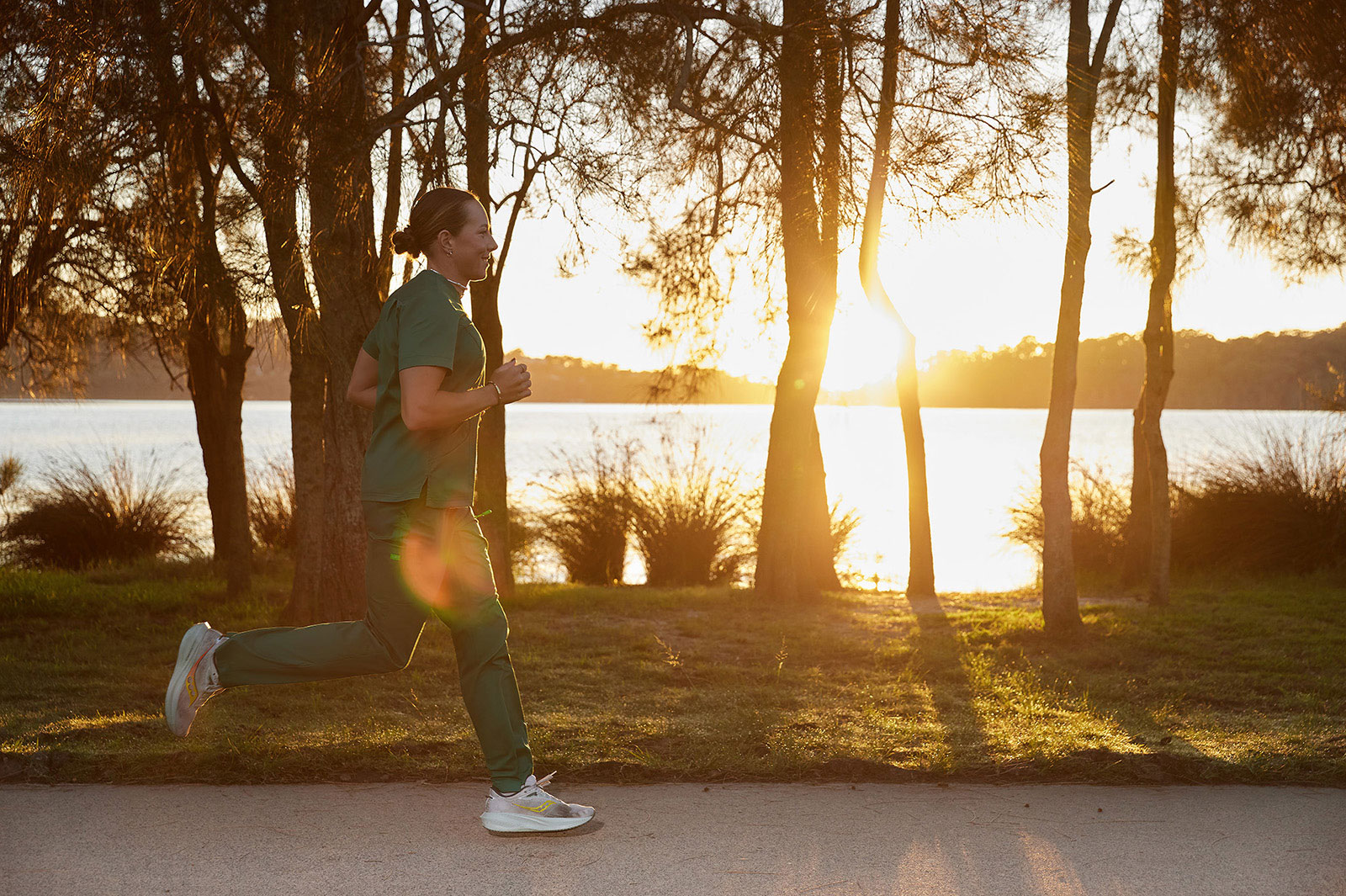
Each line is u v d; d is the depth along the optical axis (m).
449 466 2.90
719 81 7.39
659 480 13.35
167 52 6.11
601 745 3.84
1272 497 11.06
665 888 2.57
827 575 10.50
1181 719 4.55
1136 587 10.24
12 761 3.44
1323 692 5.20
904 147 6.88
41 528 12.50
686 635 7.04
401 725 4.26
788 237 8.56
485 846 2.84
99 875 2.61
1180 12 7.99
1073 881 2.64
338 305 6.55
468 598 2.94
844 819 3.10
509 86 6.41
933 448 46.09
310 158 6.03
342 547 6.77
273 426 63.88
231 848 2.81
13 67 6.21
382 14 6.93
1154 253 8.52
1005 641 6.76
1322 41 7.70
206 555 12.23
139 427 69.50
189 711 2.87
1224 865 2.75
